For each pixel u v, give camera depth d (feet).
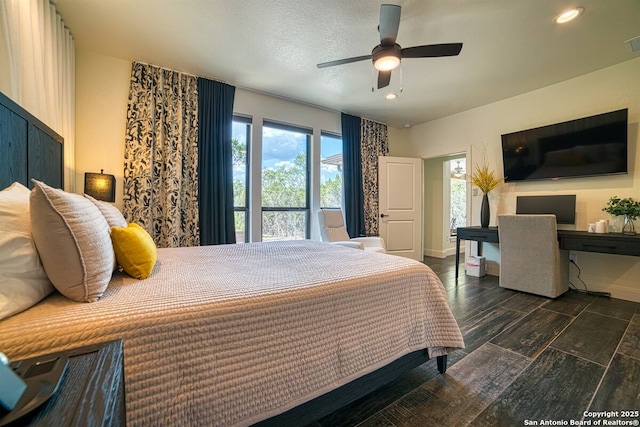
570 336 6.58
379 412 4.26
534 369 5.25
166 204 9.59
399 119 15.34
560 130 10.46
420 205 16.17
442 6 6.53
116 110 9.07
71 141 7.99
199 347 2.83
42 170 5.17
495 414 4.16
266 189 12.43
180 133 9.84
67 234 2.89
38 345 2.24
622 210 8.75
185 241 10.02
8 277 2.53
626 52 8.54
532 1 6.40
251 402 3.05
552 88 10.87
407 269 4.85
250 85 11.09
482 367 5.36
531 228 9.58
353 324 3.96
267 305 3.26
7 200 2.85
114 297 3.13
